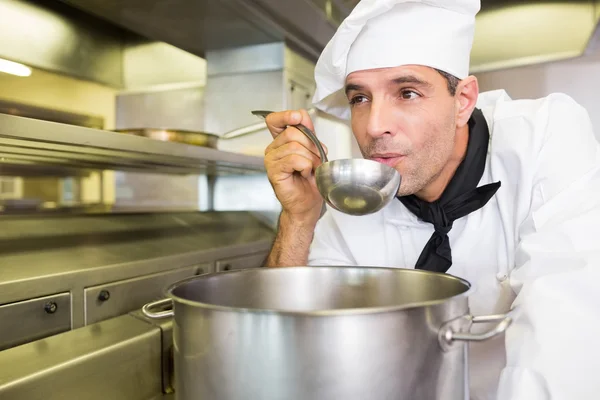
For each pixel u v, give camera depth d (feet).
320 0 5.32
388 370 1.33
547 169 2.66
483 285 2.93
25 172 6.93
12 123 2.98
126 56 6.98
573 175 2.56
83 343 2.36
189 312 1.47
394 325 1.33
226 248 5.60
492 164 2.89
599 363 1.80
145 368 2.50
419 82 2.49
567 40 6.32
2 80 5.49
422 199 3.13
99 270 3.89
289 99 6.51
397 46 2.45
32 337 3.36
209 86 6.87
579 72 6.72
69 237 4.58
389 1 2.36
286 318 1.30
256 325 1.33
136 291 4.26
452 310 1.46
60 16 6.00
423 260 2.95
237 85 6.70
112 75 6.81
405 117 2.54
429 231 3.17
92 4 5.05
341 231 3.44
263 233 6.91
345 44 2.56
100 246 4.55
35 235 4.34
